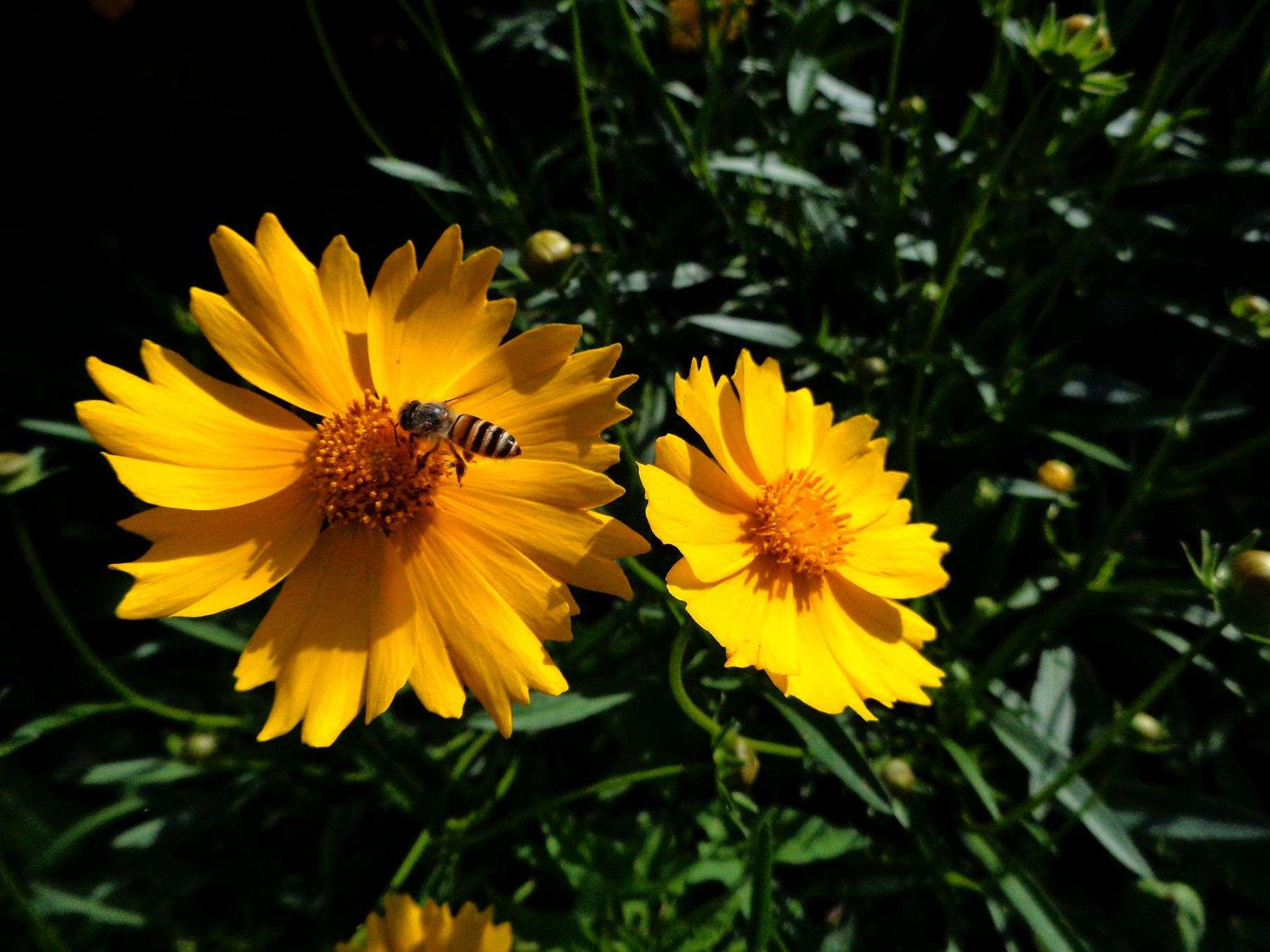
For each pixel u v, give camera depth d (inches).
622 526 3.7
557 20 6.7
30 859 4.8
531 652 3.7
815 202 6.2
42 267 6.9
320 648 3.7
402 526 3.9
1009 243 6.0
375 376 3.9
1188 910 4.5
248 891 5.1
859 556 4.2
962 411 6.1
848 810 5.3
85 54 7.4
